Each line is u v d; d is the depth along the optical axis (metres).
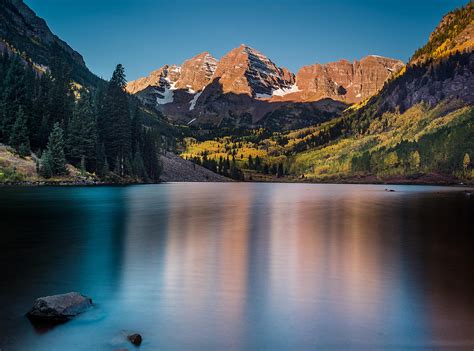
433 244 29.92
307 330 13.23
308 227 39.94
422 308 15.41
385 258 24.61
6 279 18.73
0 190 80.44
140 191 103.44
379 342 12.36
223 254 25.67
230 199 85.75
